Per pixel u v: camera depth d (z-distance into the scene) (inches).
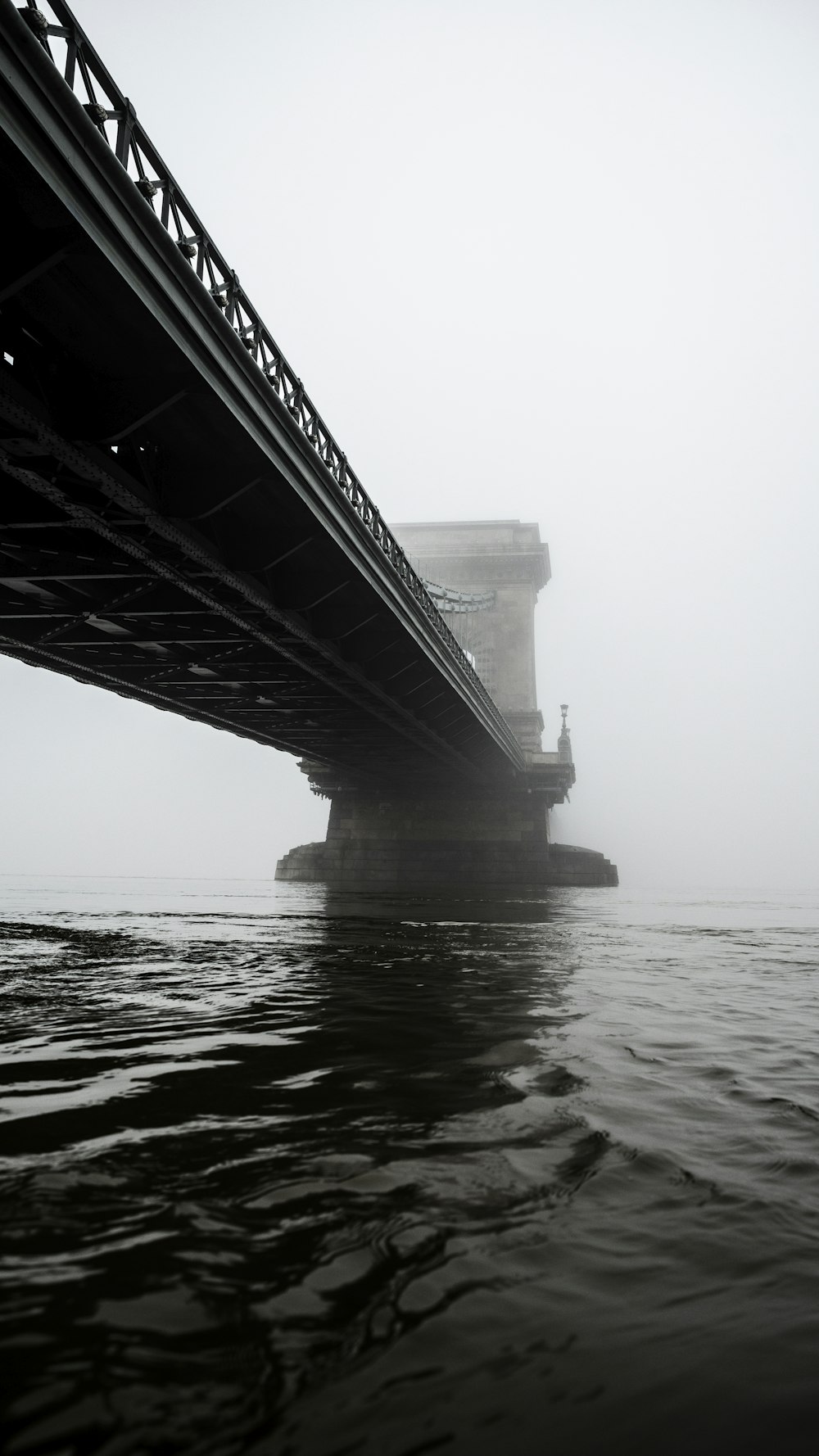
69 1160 136.1
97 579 802.8
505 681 2696.9
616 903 1612.9
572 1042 249.0
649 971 459.2
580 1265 102.6
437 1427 71.2
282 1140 149.4
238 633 976.3
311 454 683.4
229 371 541.3
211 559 703.1
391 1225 112.7
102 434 509.4
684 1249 108.2
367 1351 82.6
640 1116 169.6
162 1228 110.0
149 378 514.6
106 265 433.1
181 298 480.4
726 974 458.9
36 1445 66.4
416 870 2429.9
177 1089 185.2
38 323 474.3
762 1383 79.3
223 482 627.2
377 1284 96.2
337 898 1519.4
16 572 745.0
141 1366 78.5
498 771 2314.2
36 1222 110.7
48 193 385.1
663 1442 69.8
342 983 378.3
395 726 1462.8
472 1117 165.9
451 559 2760.8
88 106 402.3
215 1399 73.9
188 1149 143.3
